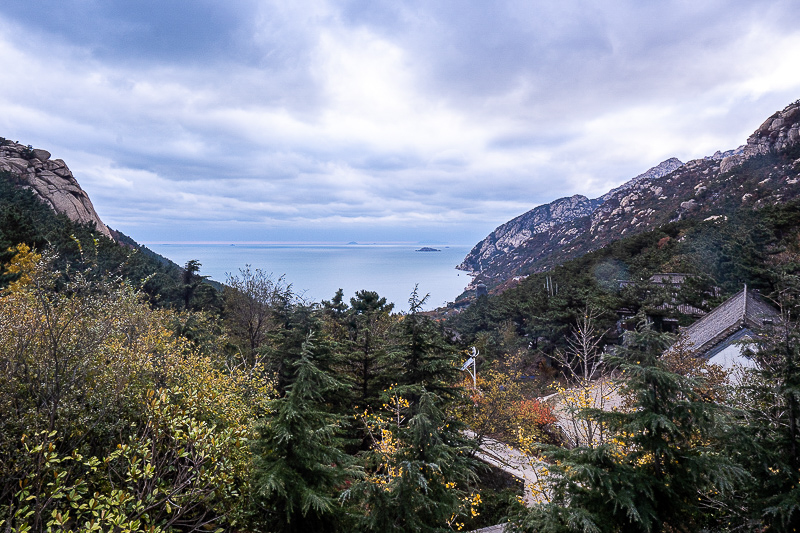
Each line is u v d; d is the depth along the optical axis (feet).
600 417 23.61
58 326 23.16
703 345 66.74
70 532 16.31
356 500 28.78
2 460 18.07
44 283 26.48
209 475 20.43
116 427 23.68
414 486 24.45
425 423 25.80
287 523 25.16
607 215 595.47
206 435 20.43
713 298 106.11
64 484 18.72
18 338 22.63
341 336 75.87
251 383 36.42
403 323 47.50
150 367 27.50
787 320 24.43
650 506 20.47
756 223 122.21
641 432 22.17
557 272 246.47
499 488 52.24
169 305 120.37
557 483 25.32
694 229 209.67
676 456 22.04
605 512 21.36
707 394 35.76
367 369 54.60
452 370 46.60
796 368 22.84
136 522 15.80
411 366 46.21
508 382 69.05
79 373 23.66
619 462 22.74
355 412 47.03
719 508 24.45
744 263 100.12
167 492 20.25
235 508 23.29
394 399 39.55
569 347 107.96
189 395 26.81
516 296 189.57
